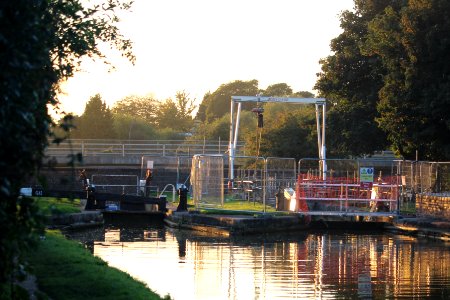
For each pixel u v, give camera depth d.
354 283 18.27
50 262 15.73
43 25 7.17
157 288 17.02
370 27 42.72
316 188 33.69
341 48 50.78
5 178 6.22
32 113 6.66
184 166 58.56
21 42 6.42
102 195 36.72
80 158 6.98
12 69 6.21
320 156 44.12
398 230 32.31
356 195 33.94
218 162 34.91
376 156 60.16
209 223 31.81
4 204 6.77
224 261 22.03
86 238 28.30
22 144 6.37
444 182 33.94
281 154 57.88
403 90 40.47
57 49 13.62
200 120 148.00
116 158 60.75
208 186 35.25
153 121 143.12
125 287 13.47
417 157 41.59
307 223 33.47
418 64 39.72
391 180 34.03
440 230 29.88
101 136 94.56
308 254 24.09
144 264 21.02
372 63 46.38
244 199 38.31
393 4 49.75
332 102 54.91
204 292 16.62
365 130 48.06
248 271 20.08
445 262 22.27
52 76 6.95
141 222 36.94
